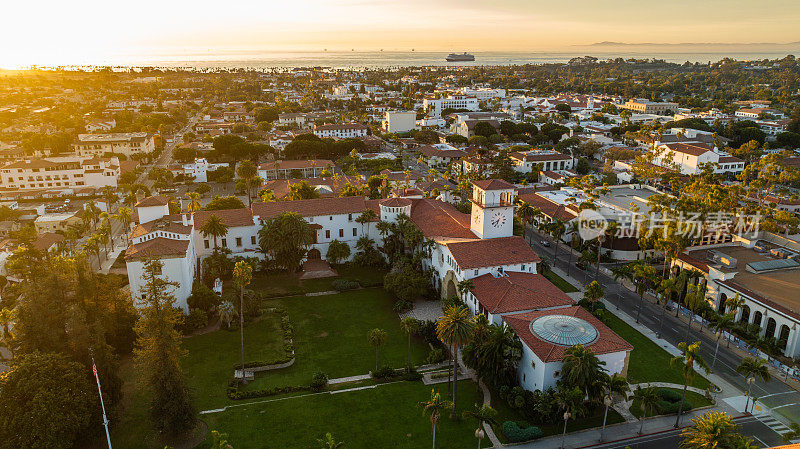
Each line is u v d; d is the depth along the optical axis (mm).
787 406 82062
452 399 83625
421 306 116438
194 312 105312
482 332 83875
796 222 142125
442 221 131500
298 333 105375
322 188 183125
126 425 77562
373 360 96000
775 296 103625
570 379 73375
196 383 87688
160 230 112875
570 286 126375
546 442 73688
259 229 137375
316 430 76312
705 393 85000
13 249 139875
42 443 64688
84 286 87625
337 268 137625
